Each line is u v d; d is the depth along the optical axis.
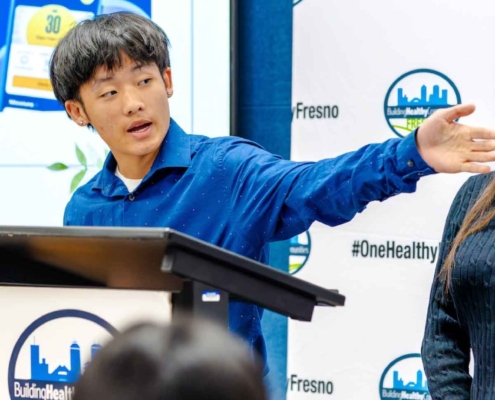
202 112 3.70
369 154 1.87
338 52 3.48
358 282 3.48
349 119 3.49
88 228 1.17
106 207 2.32
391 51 3.42
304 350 3.53
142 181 2.24
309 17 3.51
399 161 1.78
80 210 2.39
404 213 3.41
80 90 2.21
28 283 1.42
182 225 2.20
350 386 3.49
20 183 3.89
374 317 3.46
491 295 2.10
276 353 3.74
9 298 1.39
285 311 1.27
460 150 1.71
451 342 2.29
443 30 3.35
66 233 1.19
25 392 1.38
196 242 1.16
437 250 3.38
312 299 1.30
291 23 3.71
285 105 3.74
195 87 3.70
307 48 3.52
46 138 3.87
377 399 3.46
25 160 3.89
